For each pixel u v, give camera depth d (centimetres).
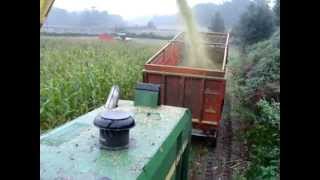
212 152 733
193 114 765
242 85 1248
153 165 292
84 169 265
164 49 968
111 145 301
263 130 739
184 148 451
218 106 752
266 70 1130
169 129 370
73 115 796
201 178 618
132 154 297
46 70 976
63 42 1795
